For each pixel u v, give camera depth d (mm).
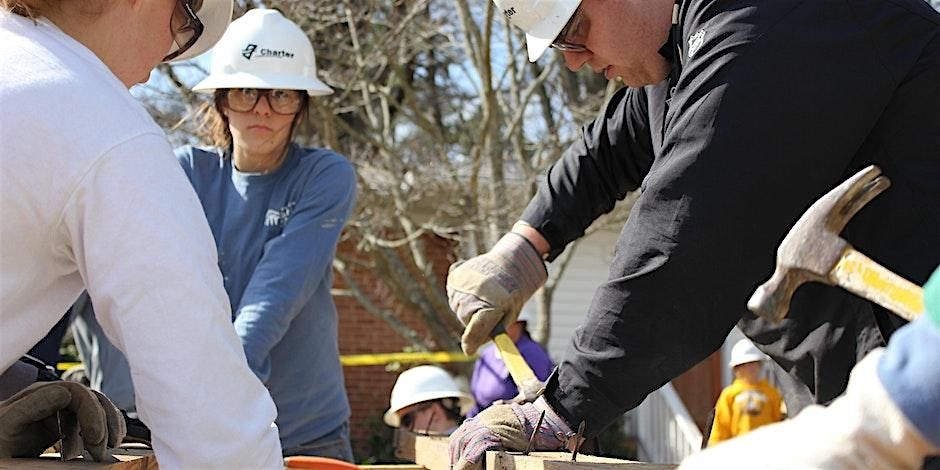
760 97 2088
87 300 3812
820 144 2088
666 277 2098
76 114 1756
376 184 9211
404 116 10586
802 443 1143
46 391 1894
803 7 2143
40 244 1770
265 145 3576
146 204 1745
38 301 1823
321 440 3748
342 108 9367
